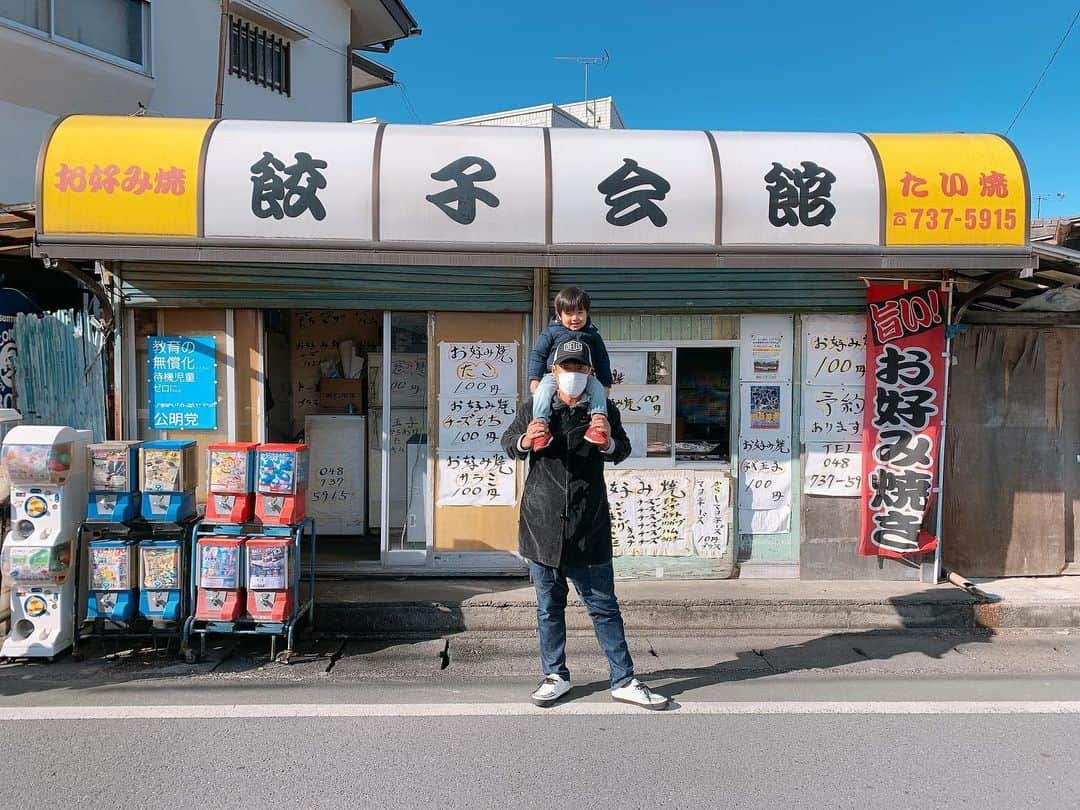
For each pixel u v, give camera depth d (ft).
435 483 19.71
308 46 41.32
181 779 10.53
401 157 17.02
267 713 12.75
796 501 19.90
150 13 30.99
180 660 15.30
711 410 20.08
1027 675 14.96
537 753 11.40
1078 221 20.70
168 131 16.96
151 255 16.53
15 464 14.51
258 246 16.69
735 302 19.36
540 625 13.32
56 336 22.09
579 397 12.57
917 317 19.22
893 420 19.44
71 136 16.66
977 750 11.61
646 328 19.66
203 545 15.15
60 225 16.43
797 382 19.76
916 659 15.88
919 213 17.47
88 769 10.79
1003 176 17.52
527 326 19.56
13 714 12.64
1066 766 11.13
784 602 17.94
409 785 10.43
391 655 15.90
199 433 19.31
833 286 19.42
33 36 25.94
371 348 25.30
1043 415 20.30
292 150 16.87
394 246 16.88
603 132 17.90
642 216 17.21
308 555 21.26
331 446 23.89
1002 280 18.51
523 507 13.16
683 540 19.84
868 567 19.88
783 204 17.38
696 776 10.76
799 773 10.87
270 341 23.70
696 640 17.07
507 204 17.03
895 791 10.41
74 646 15.19
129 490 15.30
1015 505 20.27
